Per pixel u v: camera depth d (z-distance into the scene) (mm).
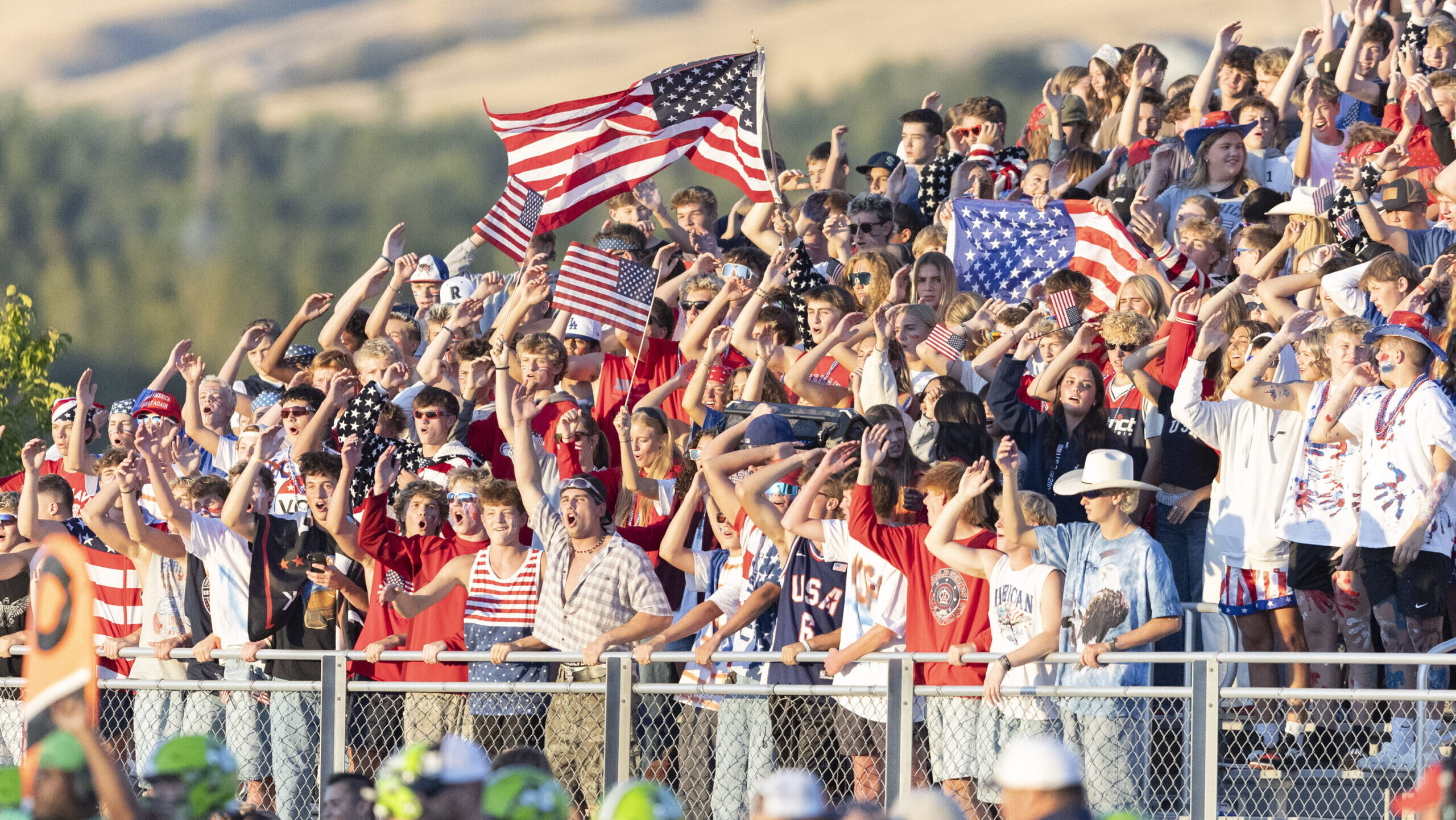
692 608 37250
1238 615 35750
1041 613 32406
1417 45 51688
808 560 35031
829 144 57781
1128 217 48188
